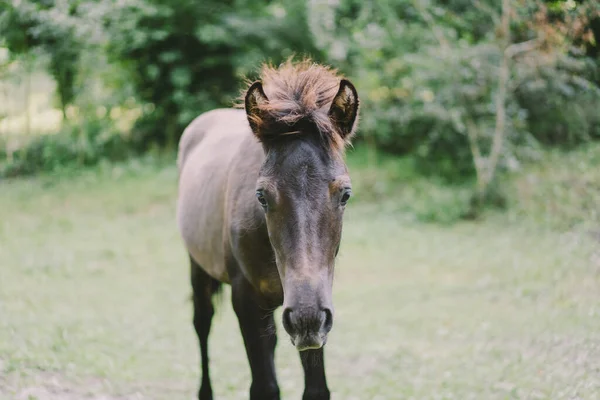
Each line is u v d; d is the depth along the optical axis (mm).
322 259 2520
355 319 6562
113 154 14641
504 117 10492
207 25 14094
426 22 11680
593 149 7887
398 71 12266
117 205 11820
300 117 2635
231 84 15391
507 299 6691
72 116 14594
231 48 15094
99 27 11531
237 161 3412
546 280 6883
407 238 9891
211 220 3684
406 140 14219
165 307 6965
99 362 4703
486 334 5621
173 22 14555
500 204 10625
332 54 12531
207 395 4238
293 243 2508
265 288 3160
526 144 10508
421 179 12617
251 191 3139
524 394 3965
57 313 6094
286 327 2436
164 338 5863
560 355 4430
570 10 5730
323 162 2609
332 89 2906
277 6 15336
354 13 13711
